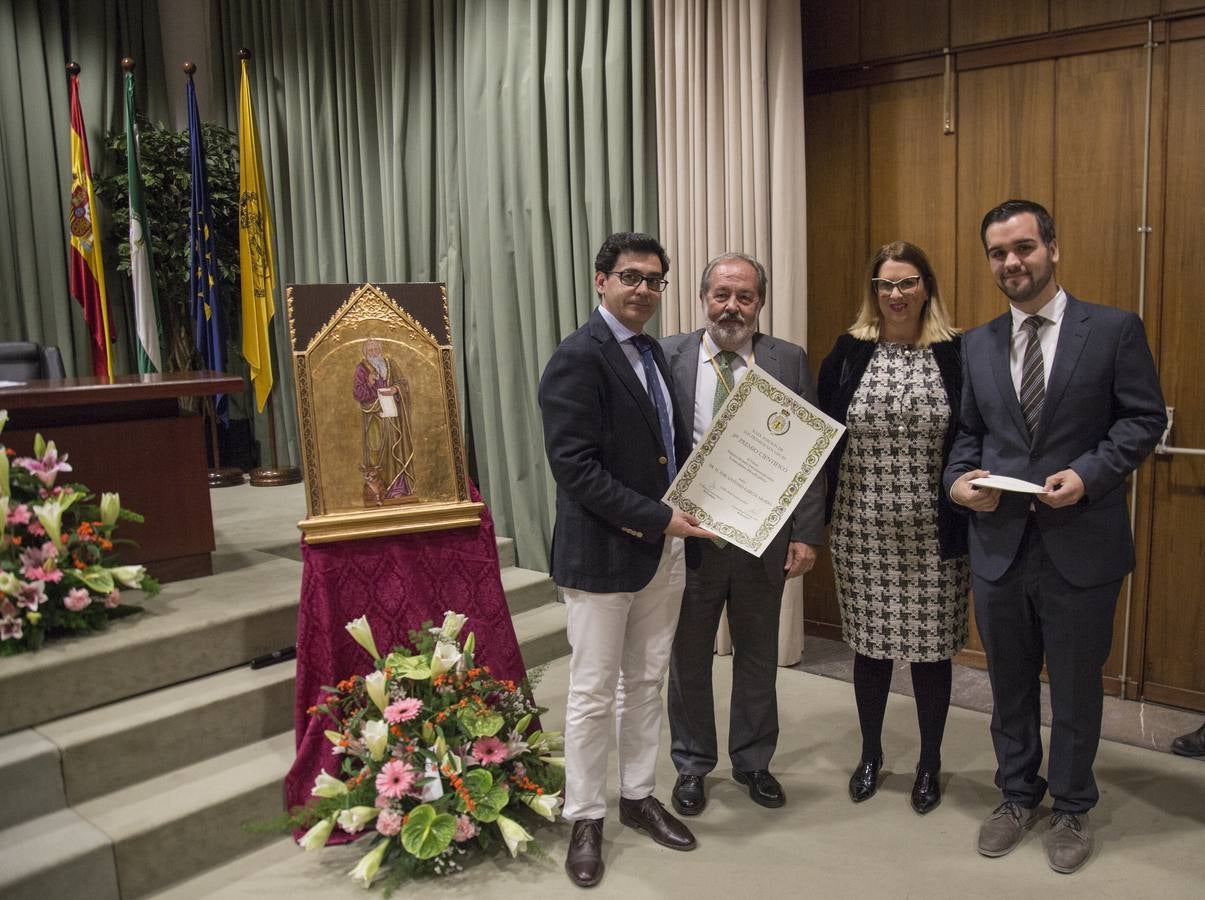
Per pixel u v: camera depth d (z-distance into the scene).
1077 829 2.39
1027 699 2.48
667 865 2.41
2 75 5.29
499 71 4.34
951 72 3.48
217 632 2.90
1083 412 2.29
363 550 2.68
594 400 2.26
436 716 2.52
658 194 3.94
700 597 2.59
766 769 2.74
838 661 3.81
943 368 2.51
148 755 2.58
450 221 4.66
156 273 5.29
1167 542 3.23
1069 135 3.28
